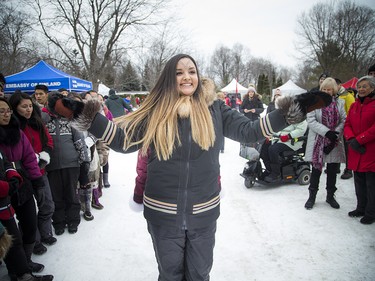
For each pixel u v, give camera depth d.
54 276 2.50
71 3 15.21
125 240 3.10
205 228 1.61
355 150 3.10
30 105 2.76
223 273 2.45
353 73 29.34
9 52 16.52
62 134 3.18
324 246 2.81
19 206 2.41
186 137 1.51
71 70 16.86
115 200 4.28
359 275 2.36
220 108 1.71
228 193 4.45
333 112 3.49
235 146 9.03
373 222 3.23
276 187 4.68
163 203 1.55
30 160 2.48
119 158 7.51
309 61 35.84
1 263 2.73
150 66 17.81
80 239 3.14
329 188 3.72
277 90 5.84
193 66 1.59
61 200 3.28
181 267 1.69
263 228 3.24
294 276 2.39
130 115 1.62
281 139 4.46
